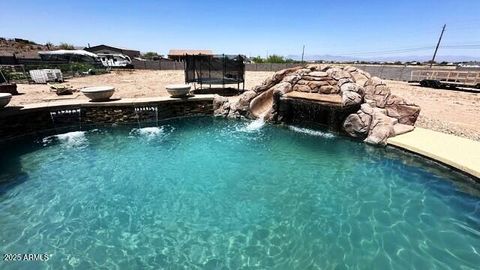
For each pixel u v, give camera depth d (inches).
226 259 179.8
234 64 669.3
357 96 384.2
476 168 256.2
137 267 173.5
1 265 171.8
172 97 516.1
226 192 261.6
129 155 347.9
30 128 405.4
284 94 456.4
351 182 275.4
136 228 210.1
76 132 428.8
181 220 220.1
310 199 247.9
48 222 215.5
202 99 521.3
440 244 188.7
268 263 176.2
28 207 234.5
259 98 509.7
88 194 257.3
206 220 220.2
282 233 204.1
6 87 575.8
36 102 486.6
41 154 346.3
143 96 578.6
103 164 321.4
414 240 193.2
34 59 1395.2
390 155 330.3
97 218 221.6
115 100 474.0
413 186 261.7
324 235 200.8
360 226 209.6
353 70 444.5
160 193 260.1
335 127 412.5
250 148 371.9
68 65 1098.7
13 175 292.2
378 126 365.7
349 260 177.2
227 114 518.9
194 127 465.1
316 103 412.5
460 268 168.2
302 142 390.0
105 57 1771.7
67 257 180.2
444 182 266.1
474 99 646.5
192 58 650.8
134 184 276.7
